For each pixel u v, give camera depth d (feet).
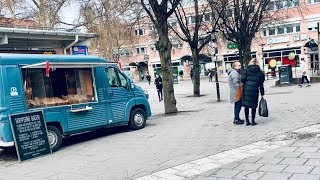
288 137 25.29
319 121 30.60
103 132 39.91
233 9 74.95
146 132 36.04
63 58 33.14
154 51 196.03
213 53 64.80
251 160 20.36
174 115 48.65
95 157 26.58
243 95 32.27
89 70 35.68
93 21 75.41
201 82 141.79
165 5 49.29
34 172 24.04
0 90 28.96
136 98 39.50
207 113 46.50
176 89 115.24
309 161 18.66
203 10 83.46
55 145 31.24
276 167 18.40
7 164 27.91
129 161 23.90
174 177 18.99
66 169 23.79
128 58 193.77
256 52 167.22
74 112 33.27
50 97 32.27
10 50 46.93
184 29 77.97
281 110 41.19
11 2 72.08
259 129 29.99
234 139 27.04
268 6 88.17
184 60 175.01
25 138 28.76
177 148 26.25
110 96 36.96
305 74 76.13
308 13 153.38
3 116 28.63
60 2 73.31
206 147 25.36
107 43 126.00
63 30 56.29
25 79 30.60
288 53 160.66
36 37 48.44
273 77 130.00
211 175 18.54
